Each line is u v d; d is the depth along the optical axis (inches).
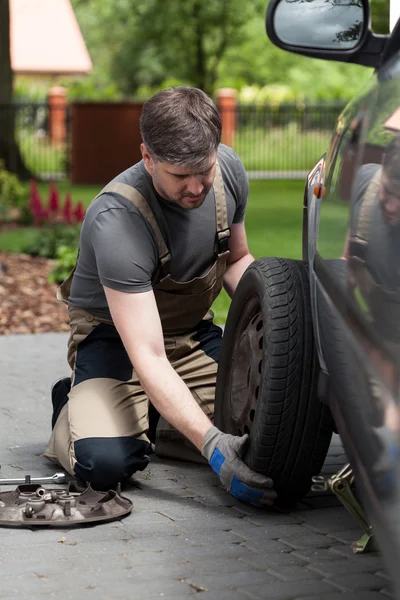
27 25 1692.9
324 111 1099.3
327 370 123.7
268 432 143.9
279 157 1173.1
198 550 135.9
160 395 150.3
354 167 117.7
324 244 127.6
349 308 111.3
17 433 197.2
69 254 403.2
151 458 181.9
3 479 163.3
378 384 98.3
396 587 90.9
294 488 149.5
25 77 1700.3
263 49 1760.6
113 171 901.2
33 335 309.7
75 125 898.1
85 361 168.7
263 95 1346.0
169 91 146.0
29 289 381.1
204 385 177.2
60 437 165.9
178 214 157.2
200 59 1460.4
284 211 687.7
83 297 169.3
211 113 144.4
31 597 120.0
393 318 97.8
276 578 126.8
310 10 138.7
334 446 193.5
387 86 116.1
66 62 1662.2
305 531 144.0
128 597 120.5
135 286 152.8
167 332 174.6
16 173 894.4
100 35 1988.2
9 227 598.2
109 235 152.3
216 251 164.2
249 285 154.1
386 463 93.6
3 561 131.0
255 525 146.5
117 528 144.1
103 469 157.2
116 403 163.0
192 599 120.2
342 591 123.0
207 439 148.8
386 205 105.8
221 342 180.9
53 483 164.2
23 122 950.4
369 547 134.9
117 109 899.4
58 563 130.6
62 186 879.7
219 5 1412.4
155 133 143.3
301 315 144.9
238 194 168.9
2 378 247.1
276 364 143.1
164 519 148.5
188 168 143.3
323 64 1792.6
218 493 161.3
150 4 1434.5
